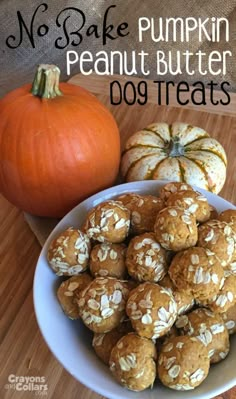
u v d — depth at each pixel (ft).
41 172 1.02
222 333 0.82
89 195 1.10
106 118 1.07
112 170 1.11
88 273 0.92
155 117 1.42
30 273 1.09
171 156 1.16
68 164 1.02
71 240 0.89
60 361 0.81
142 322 0.78
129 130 1.39
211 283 0.79
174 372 0.75
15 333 0.99
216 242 0.84
